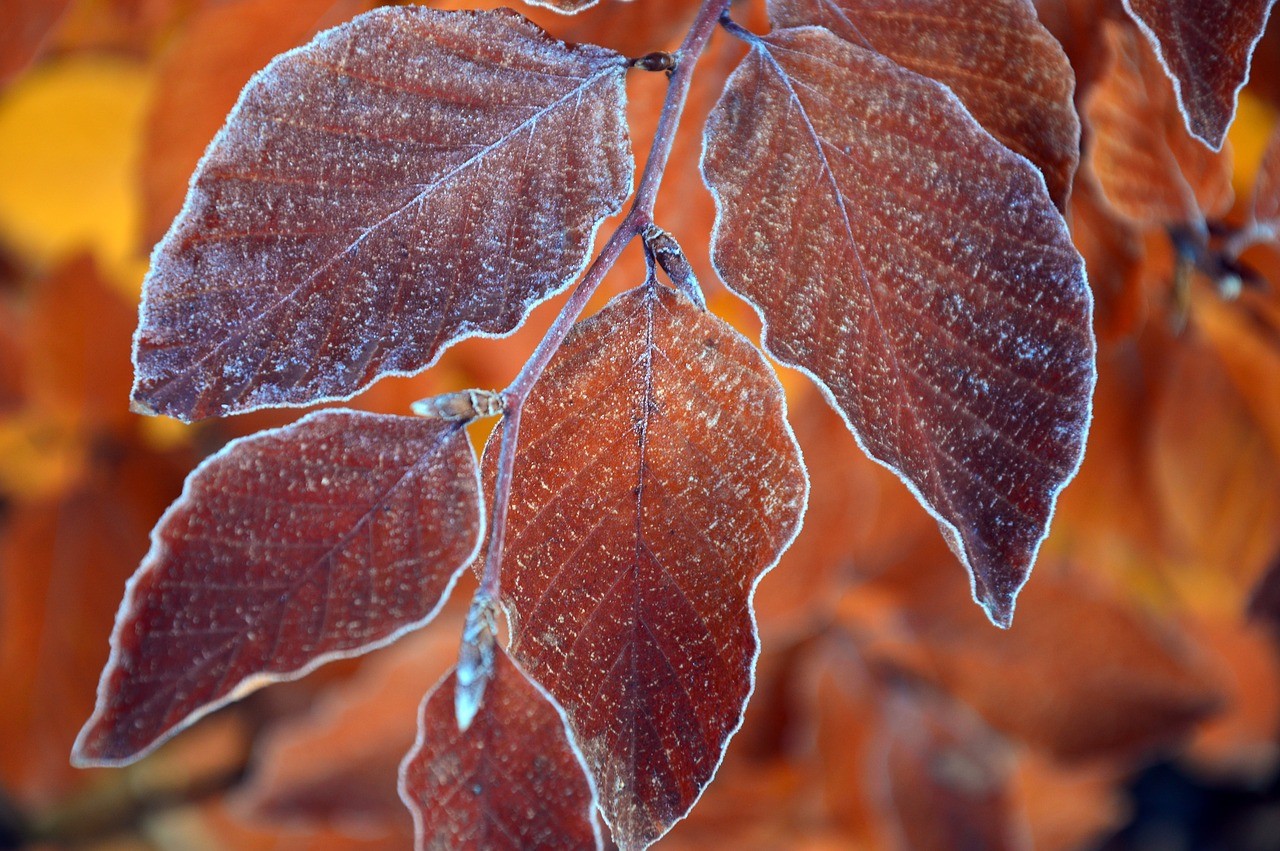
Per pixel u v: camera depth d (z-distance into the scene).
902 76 0.38
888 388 0.37
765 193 0.38
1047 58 0.39
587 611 0.37
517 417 0.37
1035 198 0.37
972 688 0.70
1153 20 0.38
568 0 0.38
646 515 0.37
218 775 0.77
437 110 0.37
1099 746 0.69
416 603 0.37
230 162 0.37
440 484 0.37
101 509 0.67
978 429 0.37
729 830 0.69
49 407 0.66
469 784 0.37
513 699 0.37
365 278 0.37
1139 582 0.68
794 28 0.38
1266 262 0.45
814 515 0.55
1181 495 0.55
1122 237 0.44
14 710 0.65
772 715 0.71
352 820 0.68
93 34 0.54
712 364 0.37
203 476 0.36
